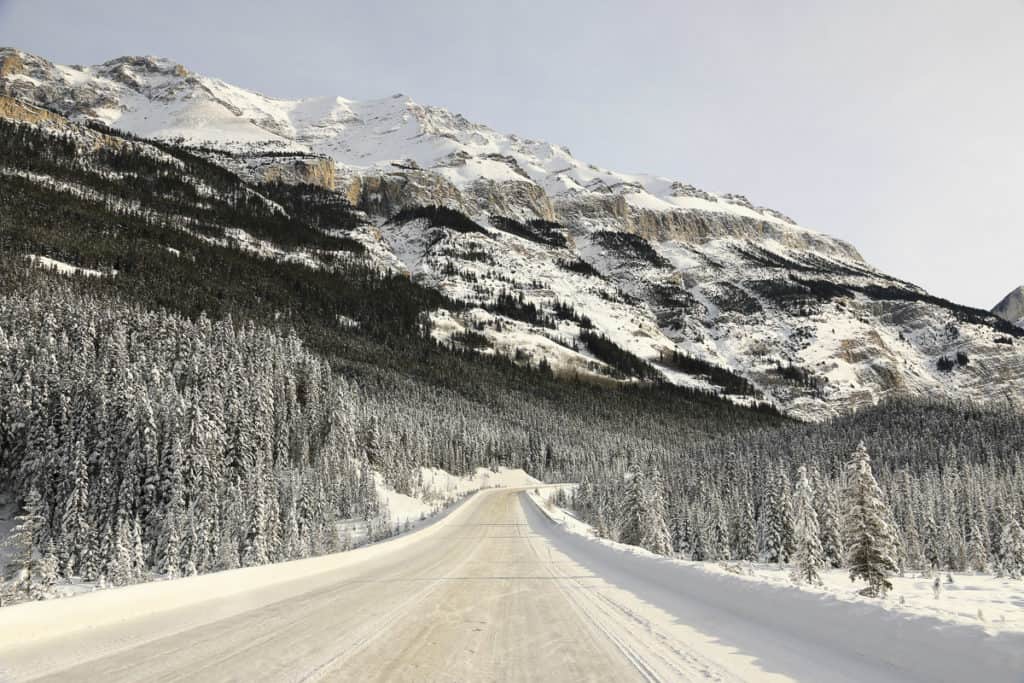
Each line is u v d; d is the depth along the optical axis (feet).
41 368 194.39
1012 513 194.39
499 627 32.14
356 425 303.68
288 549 156.35
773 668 23.11
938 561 214.28
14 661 23.75
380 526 198.90
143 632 30.22
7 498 183.11
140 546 152.46
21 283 349.61
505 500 299.99
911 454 405.39
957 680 20.10
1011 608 109.40
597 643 27.99
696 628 31.65
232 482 197.88
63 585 147.13
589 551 91.04
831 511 185.68
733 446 384.88
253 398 237.86
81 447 172.14
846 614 26.84
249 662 23.71
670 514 254.68
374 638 28.91
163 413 185.98
